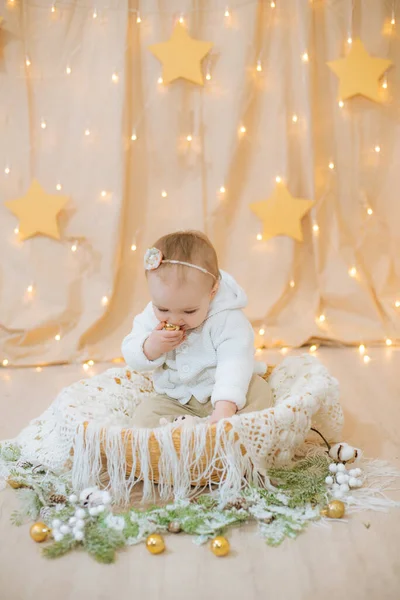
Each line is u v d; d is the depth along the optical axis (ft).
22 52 8.57
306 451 5.85
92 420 5.52
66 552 4.56
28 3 8.48
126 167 8.77
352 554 4.45
